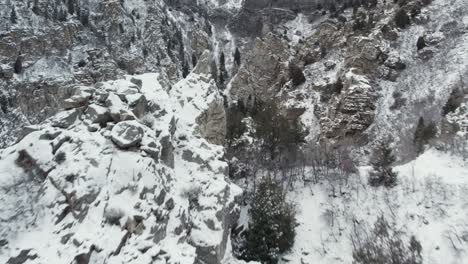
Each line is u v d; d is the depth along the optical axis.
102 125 20.27
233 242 27.16
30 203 16.81
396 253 24.67
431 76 48.78
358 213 29.47
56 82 65.50
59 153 18.25
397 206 28.45
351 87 49.19
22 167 18.14
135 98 21.72
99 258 14.75
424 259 23.42
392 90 49.94
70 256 14.51
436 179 28.31
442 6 63.06
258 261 26.11
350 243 27.38
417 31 58.88
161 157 21.39
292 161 38.12
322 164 36.97
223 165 25.38
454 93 40.97
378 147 39.59
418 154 34.84
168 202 18.83
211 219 21.33
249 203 31.33
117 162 18.00
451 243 23.30
